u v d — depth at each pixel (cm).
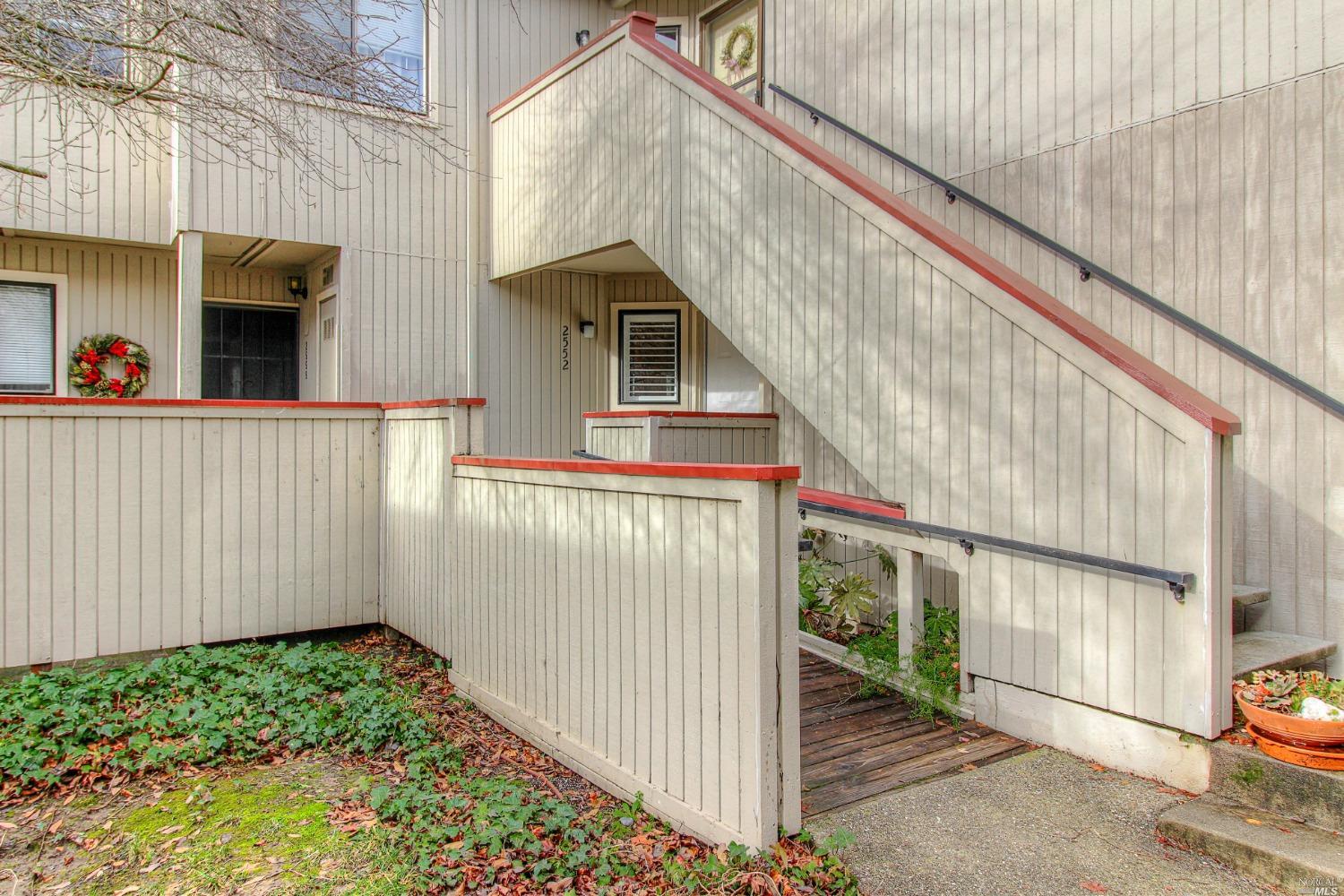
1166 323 431
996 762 351
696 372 866
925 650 430
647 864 271
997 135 516
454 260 820
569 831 286
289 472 555
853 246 457
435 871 266
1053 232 484
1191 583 315
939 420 412
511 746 387
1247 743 308
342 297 759
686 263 579
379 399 778
